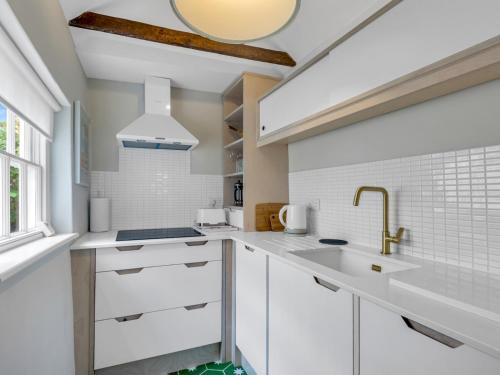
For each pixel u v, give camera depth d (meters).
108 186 2.54
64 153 1.74
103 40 2.06
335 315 1.07
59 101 1.67
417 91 1.18
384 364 0.86
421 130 1.38
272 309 1.55
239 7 1.19
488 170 1.13
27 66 1.14
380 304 0.85
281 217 2.23
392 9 1.23
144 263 1.93
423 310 0.77
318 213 2.13
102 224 2.35
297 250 1.59
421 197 1.39
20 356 0.98
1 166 1.14
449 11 1.02
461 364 0.66
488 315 0.71
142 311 1.92
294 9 1.05
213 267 2.12
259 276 1.71
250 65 2.42
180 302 2.02
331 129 1.93
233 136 2.96
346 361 1.01
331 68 1.59
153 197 2.68
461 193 1.22
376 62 1.31
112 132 2.56
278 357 1.49
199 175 2.85
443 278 1.02
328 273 1.12
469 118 1.19
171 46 2.14
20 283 1.00
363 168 1.73
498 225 1.10
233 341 2.12
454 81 1.10
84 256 1.79
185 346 2.02
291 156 2.47
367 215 1.70
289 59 2.42
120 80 2.57
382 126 1.59
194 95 2.86
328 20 1.95
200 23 1.13
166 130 2.36
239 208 2.56
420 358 0.75
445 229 1.28
